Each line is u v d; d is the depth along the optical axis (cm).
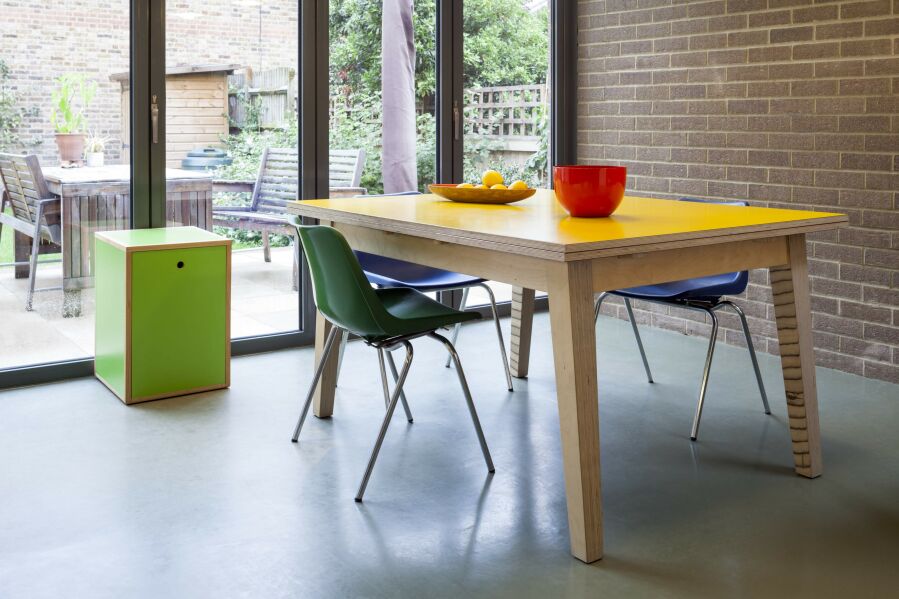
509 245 248
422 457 325
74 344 421
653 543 261
